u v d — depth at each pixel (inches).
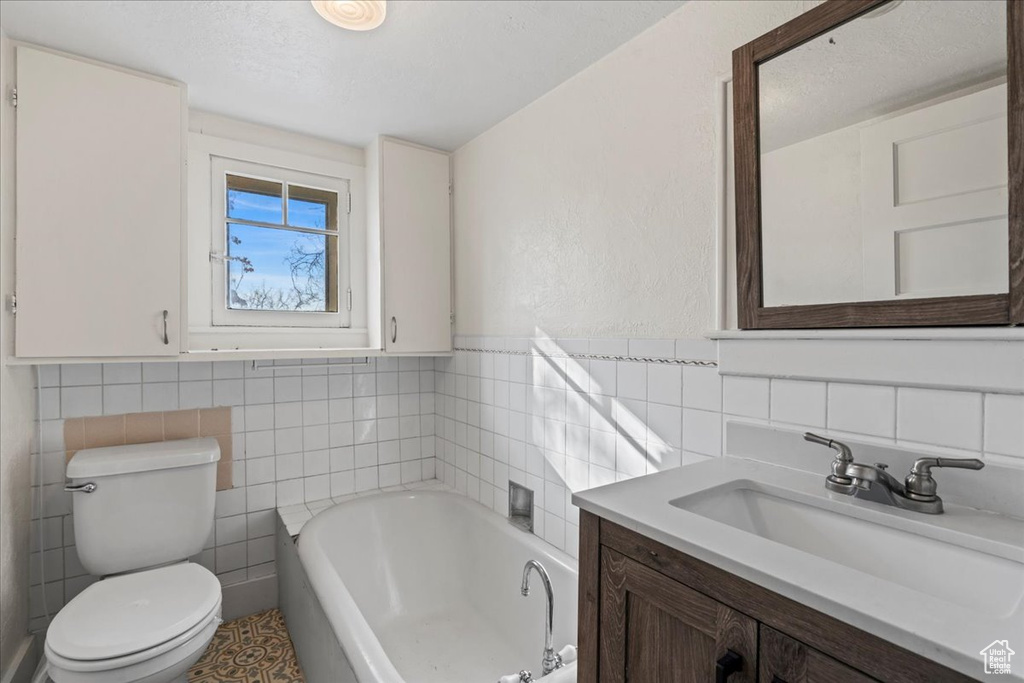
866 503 36.0
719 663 27.0
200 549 73.3
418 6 54.0
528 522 78.5
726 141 50.0
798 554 27.6
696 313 53.3
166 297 68.1
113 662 49.0
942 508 34.2
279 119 83.3
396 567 88.1
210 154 81.7
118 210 65.1
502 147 83.9
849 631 22.7
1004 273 33.0
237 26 57.7
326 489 94.1
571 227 69.9
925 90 36.9
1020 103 32.1
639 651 33.1
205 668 72.4
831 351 41.6
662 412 57.0
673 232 55.7
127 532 67.8
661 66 56.9
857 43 40.3
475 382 92.2
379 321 89.5
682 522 32.2
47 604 70.5
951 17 35.8
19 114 59.4
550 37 59.9
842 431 41.4
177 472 71.2
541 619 69.2
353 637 49.9
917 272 37.1
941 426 36.1
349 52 63.2
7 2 52.9
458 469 97.9
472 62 65.5
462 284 96.0
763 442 46.6
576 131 68.8
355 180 95.7
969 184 34.7
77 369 73.2
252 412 86.9
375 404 99.6
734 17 49.8
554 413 73.4
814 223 42.9
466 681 67.2
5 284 57.9
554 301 73.2
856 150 40.4
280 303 89.0
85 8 54.3
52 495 71.3
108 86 64.9
